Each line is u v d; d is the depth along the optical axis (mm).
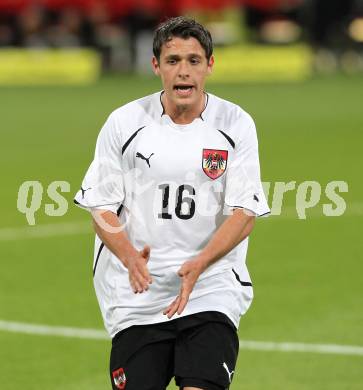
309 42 144625
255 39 147500
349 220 43719
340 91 111562
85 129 78000
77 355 26375
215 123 17578
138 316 17672
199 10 136125
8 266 36156
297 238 40344
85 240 40406
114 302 17938
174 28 16953
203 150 17453
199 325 17266
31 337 27891
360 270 35219
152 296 17688
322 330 28078
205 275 17734
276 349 26484
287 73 130125
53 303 31266
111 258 18031
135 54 134250
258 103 98500
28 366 25500
